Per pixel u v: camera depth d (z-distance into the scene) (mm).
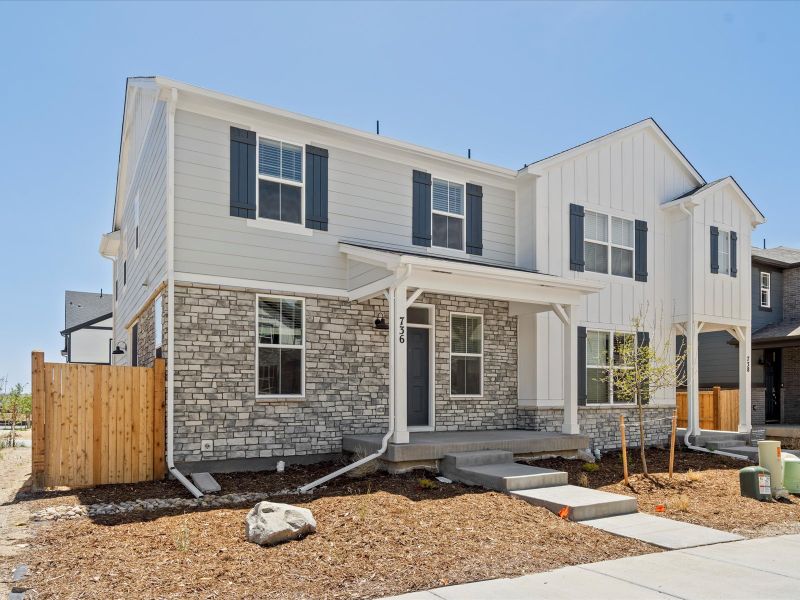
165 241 9328
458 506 7211
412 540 5871
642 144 14758
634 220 14383
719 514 7652
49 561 5133
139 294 12656
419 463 9188
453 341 12055
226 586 4621
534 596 4562
